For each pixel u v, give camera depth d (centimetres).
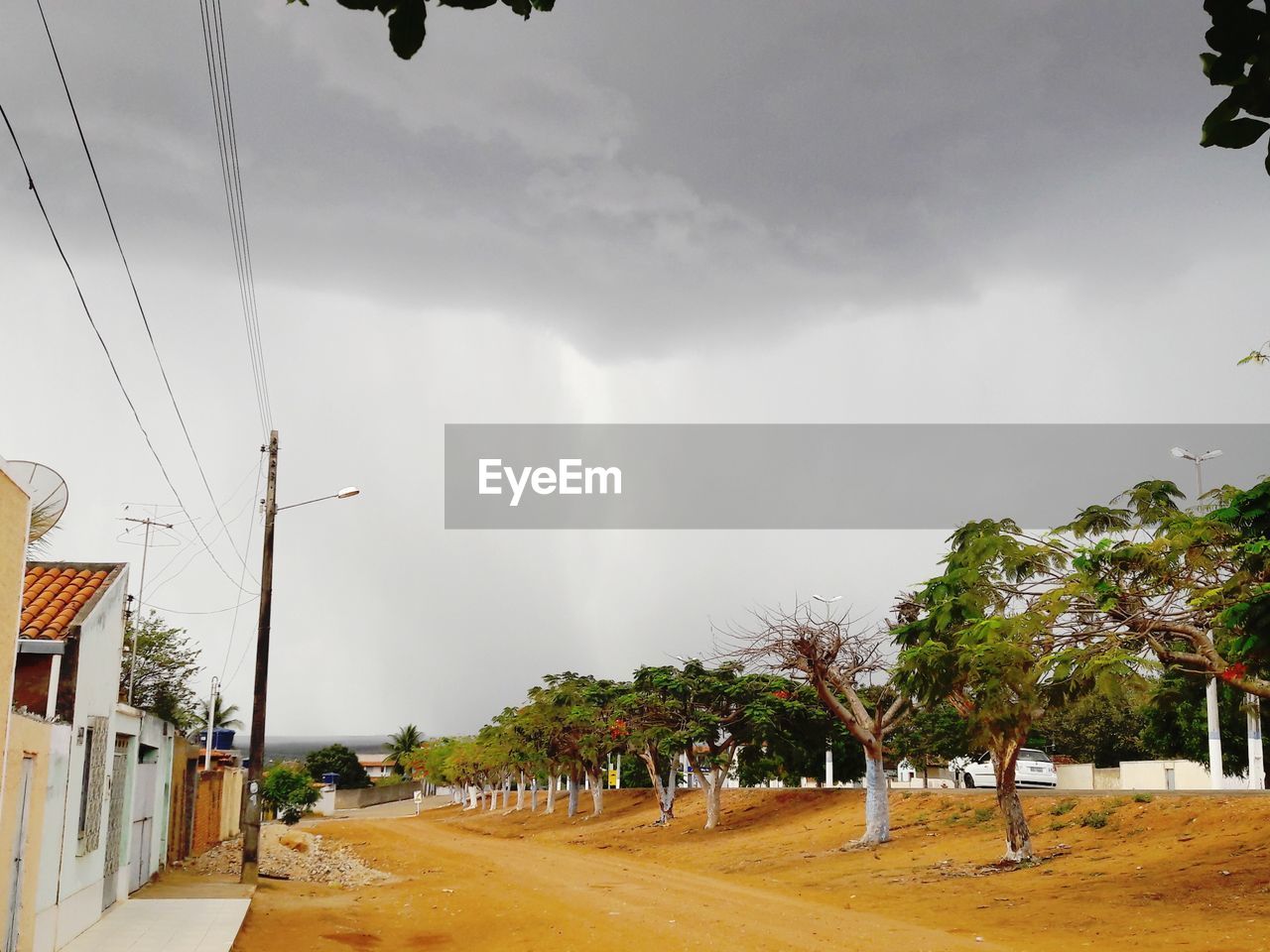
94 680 1745
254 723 2700
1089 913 1880
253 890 2433
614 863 3556
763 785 6631
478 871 3238
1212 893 1920
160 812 2703
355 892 2703
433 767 11412
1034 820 3041
